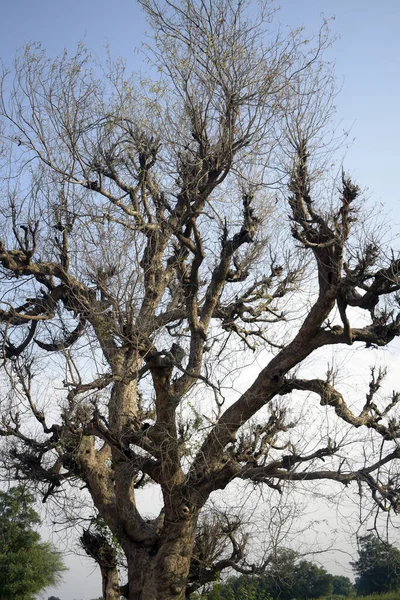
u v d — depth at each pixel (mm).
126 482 18453
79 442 20047
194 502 17609
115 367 17297
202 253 17828
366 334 17375
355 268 16531
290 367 17641
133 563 18328
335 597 33875
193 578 18953
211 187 18188
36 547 38094
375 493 16125
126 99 18891
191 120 18266
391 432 17938
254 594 19156
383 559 15992
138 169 19141
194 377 17031
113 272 16859
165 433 17062
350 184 16594
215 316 20734
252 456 17734
